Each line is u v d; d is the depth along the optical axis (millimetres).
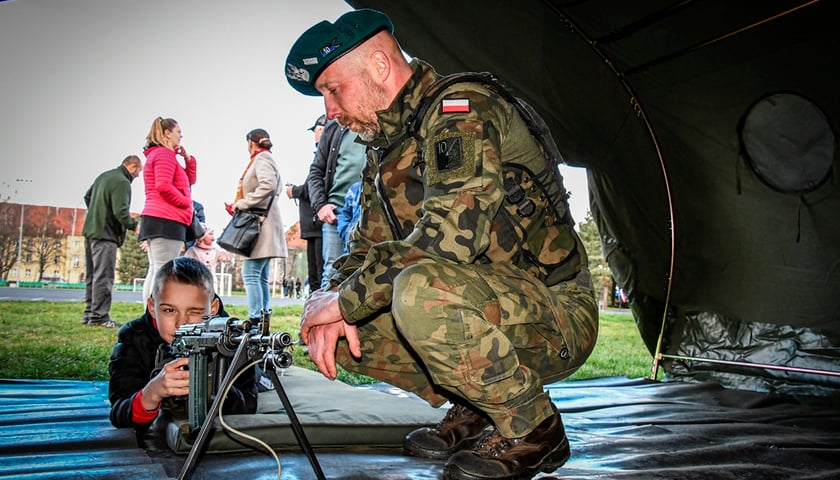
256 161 5629
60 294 17188
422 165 2035
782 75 3920
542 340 2047
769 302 4293
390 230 2322
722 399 4102
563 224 2201
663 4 3973
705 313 4633
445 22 4348
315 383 3529
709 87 4219
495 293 1883
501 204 1912
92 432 2506
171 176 5941
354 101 2031
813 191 3973
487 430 2129
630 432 2975
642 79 4430
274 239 5676
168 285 2396
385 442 2387
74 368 4809
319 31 2012
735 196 4352
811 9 3613
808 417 3568
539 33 4438
